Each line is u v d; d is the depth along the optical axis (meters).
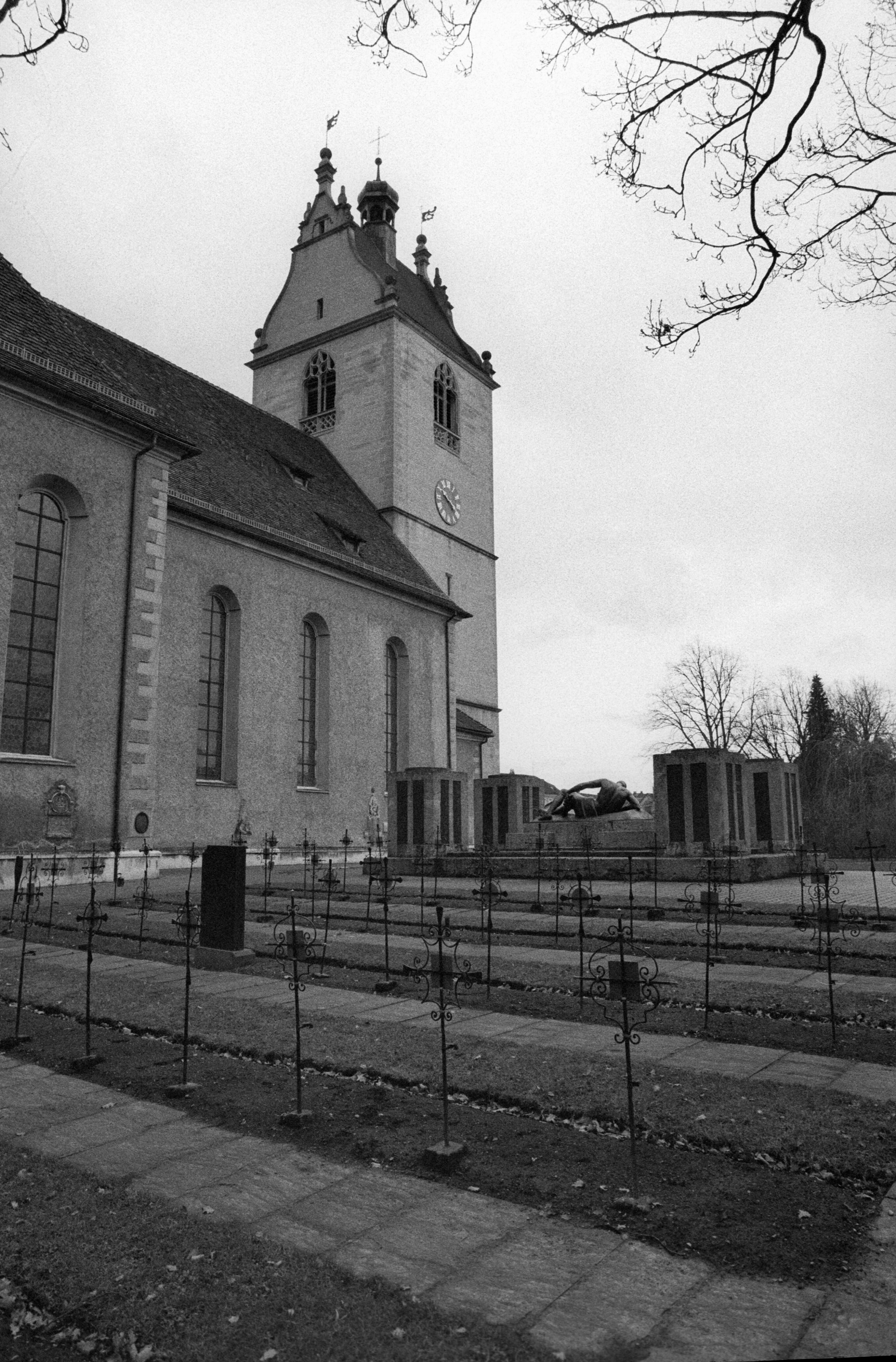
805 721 69.06
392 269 51.44
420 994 9.52
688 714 68.00
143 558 25.89
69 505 24.44
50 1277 3.72
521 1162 4.91
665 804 23.58
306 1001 9.25
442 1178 4.71
